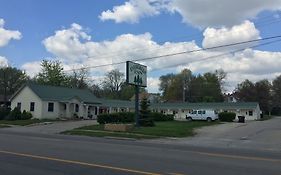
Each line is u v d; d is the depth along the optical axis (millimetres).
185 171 11680
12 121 51469
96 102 67000
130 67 37469
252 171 11977
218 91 124250
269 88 126250
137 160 13992
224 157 15812
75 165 12492
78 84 95188
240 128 41656
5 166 12164
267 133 34438
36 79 92375
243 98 120312
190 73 126562
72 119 57969
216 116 62656
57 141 22266
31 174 10859
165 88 130375
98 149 17844
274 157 16578
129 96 115250
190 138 30578
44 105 57438
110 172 11281
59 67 87125
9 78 96312
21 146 18406
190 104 83812
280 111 126875
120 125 35688
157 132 33500
